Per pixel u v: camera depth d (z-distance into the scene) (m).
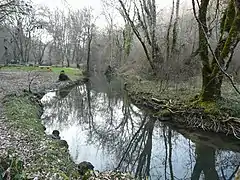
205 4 14.35
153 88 22.02
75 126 16.30
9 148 8.71
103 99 26.86
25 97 18.23
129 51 40.81
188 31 26.00
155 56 24.42
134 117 18.98
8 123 11.70
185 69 21.55
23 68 42.72
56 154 9.18
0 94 18.48
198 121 14.13
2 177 5.81
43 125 14.11
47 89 26.86
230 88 17.53
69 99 26.05
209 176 9.98
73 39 66.00
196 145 12.49
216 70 14.10
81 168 8.84
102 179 7.67
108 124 17.38
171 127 15.38
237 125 12.72
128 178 8.06
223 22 14.98
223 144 12.45
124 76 40.84
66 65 63.34
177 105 16.25
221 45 14.41
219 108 14.15
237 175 5.74
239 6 11.92
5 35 55.06
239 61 19.77
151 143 13.81
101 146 12.91
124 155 11.98
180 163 11.12
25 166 7.52
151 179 9.54
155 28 24.88
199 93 16.91
